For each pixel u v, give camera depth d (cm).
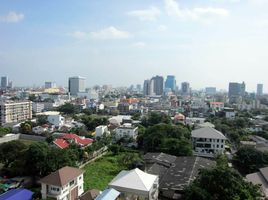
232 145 10738
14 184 5775
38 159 5956
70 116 17425
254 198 4497
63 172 4981
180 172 6109
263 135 11612
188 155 8150
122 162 7569
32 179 6088
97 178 6394
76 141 9294
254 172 6638
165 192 5297
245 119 15850
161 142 8725
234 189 4306
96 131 11319
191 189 4388
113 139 10769
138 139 10038
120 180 4756
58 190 4700
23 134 11062
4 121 14288
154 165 6619
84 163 7619
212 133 9319
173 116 17788
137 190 4516
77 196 5175
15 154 6569
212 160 7856
